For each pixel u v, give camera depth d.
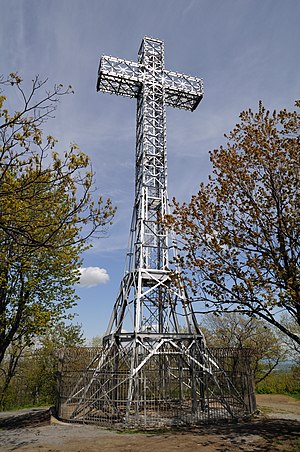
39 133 8.23
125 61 27.91
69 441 13.48
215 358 20.22
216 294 13.88
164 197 24.89
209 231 14.02
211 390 20.86
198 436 13.73
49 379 32.41
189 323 21.06
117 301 23.27
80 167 8.85
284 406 24.48
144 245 23.14
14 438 14.55
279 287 12.86
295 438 12.66
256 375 36.44
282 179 14.01
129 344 19.95
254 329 35.47
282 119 14.37
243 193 14.41
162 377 21.23
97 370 19.12
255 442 12.37
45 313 18.00
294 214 13.63
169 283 22.41
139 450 11.79
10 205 8.37
